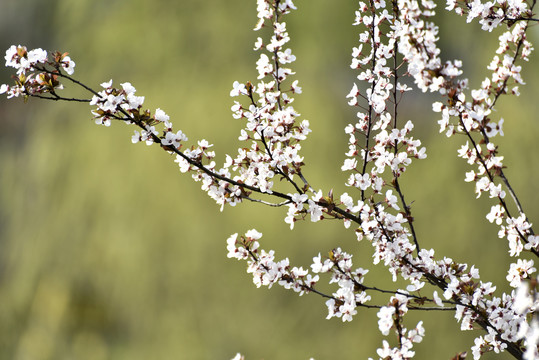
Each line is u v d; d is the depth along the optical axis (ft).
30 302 42.68
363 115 9.12
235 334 38.34
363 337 36.94
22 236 44.52
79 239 41.91
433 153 39.34
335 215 8.64
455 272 8.64
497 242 38.52
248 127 8.73
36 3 51.49
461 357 7.98
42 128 46.06
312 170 38.42
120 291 40.37
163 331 39.22
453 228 38.52
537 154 39.78
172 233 39.68
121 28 45.83
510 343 8.32
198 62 43.14
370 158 9.00
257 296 38.58
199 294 39.09
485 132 8.41
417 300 8.22
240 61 43.09
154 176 40.52
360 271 8.54
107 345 40.34
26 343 42.32
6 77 52.54
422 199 38.91
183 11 44.88
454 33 41.22
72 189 42.70
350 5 42.57
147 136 8.32
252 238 8.82
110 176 41.50
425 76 8.43
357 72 41.75
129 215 40.57
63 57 7.97
